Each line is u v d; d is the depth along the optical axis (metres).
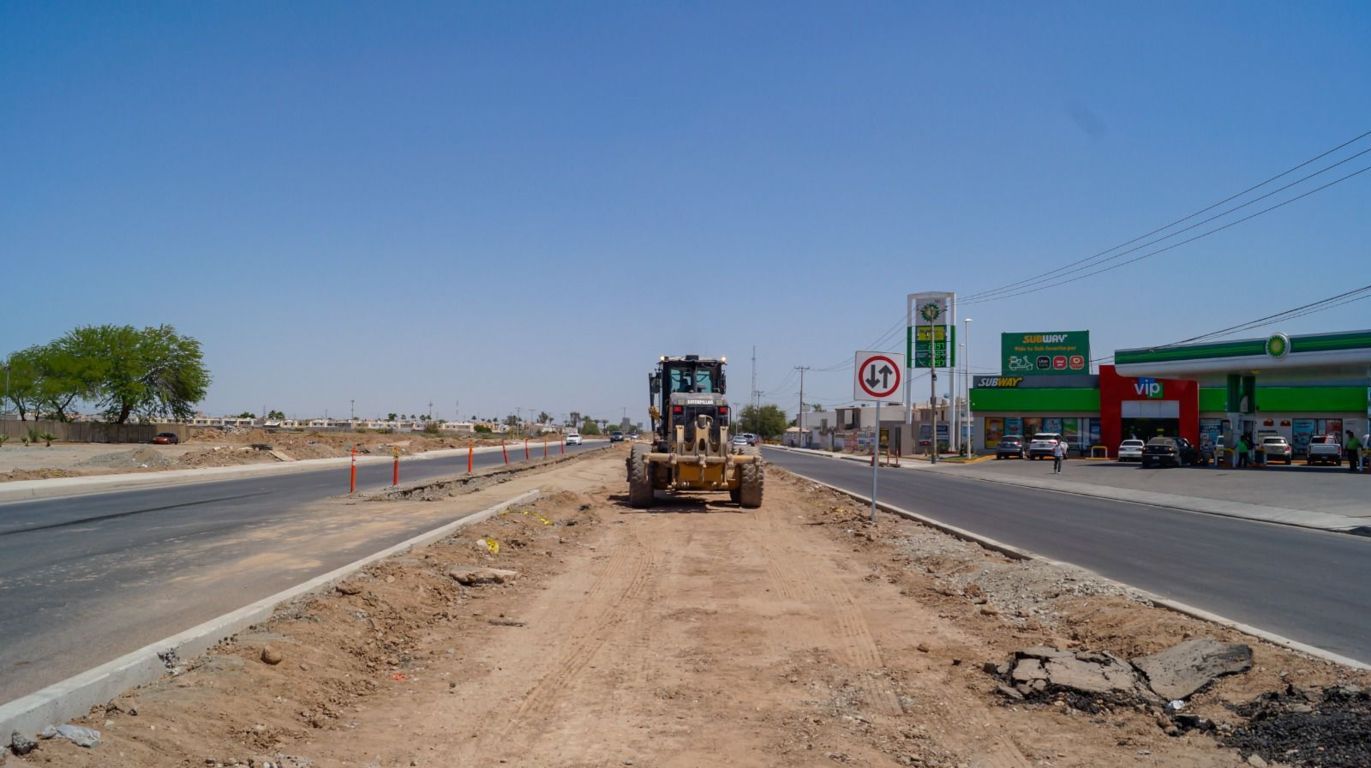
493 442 97.94
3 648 7.90
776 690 7.33
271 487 29.17
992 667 7.76
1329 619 9.89
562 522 19.59
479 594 11.08
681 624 9.64
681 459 23.05
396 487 28.06
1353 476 38.97
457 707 6.82
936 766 5.75
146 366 84.75
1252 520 23.38
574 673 7.77
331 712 6.60
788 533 17.94
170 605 9.77
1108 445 67.19
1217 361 46.19
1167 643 8.20
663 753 5.94
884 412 107.19
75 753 5.14
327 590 9.87
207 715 6.02
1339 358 42.00
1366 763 5.35
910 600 10.98
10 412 87.44
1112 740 6.15
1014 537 17.62
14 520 18.58
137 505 22.23
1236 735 6.11
